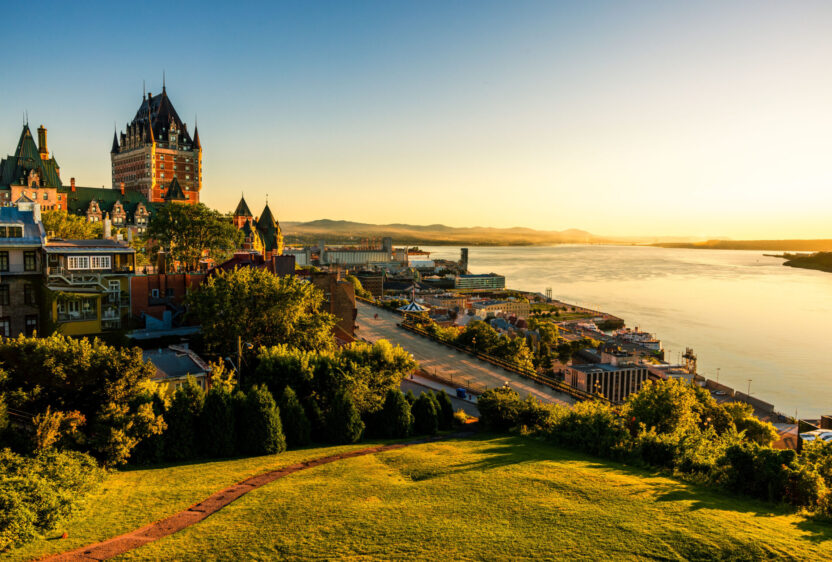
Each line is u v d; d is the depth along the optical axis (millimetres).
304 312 71500
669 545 24219
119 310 69875
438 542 24562
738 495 34250
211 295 63062
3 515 24906
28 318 64000
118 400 38469
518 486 33312
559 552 23484
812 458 34719
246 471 37875
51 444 33188
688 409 51375
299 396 50969
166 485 34000
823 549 24250
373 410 52406
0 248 62094
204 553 23750
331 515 28078
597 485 33969
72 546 24781
